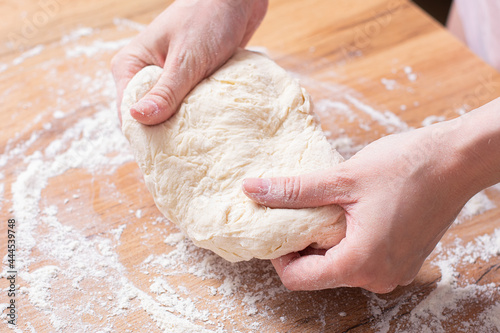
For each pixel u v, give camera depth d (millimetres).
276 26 2438
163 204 1574
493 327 1558
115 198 1859
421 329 1548
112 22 2445
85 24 2426
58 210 1820
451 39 2375
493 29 2322
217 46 1683
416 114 2121
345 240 1387
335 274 1379
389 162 1377
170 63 1623
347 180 1392
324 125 2080
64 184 1893
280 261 1499
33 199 1847
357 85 2223
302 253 1537
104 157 1973
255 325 1545
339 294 1611
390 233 1341
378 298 1607
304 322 1554
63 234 1757
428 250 1462
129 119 1605
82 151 1986
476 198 1879
